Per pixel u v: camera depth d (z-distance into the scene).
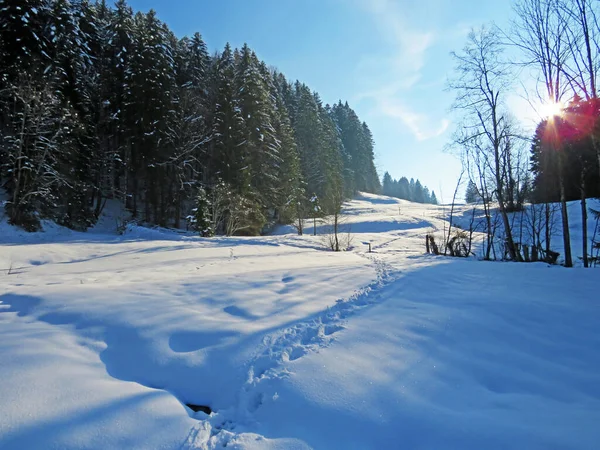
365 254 16.52
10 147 18.64
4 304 4.76
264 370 3.23
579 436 2.15
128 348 3.59
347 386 2.86
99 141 25.28
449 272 7.95
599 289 5.85
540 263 9.83
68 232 20.41
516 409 2.58
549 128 11.09
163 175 25.84
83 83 24.27
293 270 8.16
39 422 2.30
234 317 4.42
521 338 3.96
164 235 21.33
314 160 42.28
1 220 17.89
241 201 26.33
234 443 2.27
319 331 4.11
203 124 28.73
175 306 4.68
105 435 2.25
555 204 18.92
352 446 2.23
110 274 9.09
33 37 20.50
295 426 2.44
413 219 35.47
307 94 46.19
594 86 8.53
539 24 10.03
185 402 2.88
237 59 39.62
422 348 3.63
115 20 30.59
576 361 3.43
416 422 2.40
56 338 3.61
